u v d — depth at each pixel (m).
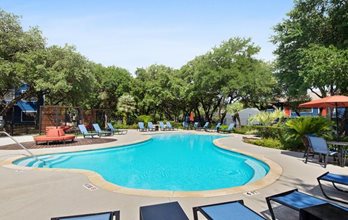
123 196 5.00
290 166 7.96
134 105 32.66
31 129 25.11
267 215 4.07
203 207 3.36
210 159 11.84
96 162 11.12
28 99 27.05
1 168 7.46
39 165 10.12
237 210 3.26
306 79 12.84
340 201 4.76
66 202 4.65
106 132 19.86
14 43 19.86
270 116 17.53
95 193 5.17
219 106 33.12
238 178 8.23
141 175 8.69
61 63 21.55
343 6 13.49
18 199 4.79
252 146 13.41
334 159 8.95
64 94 24.06
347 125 15.62
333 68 11.45
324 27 14.67
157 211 3.19
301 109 30.88
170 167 10.02
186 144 17.67
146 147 16.08
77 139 16.88
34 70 20.36
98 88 31.17
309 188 5.59
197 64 30.66
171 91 32.69
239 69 27.31
